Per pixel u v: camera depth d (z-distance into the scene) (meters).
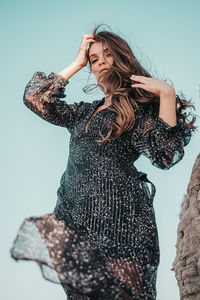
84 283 2.55
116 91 3.30
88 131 3.21
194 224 4.37
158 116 3.19
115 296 2.56
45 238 2.61
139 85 3.19
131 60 3.51
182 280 4.50
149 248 3.00
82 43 3.68
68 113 3.46
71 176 3.21
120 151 3.16
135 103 3.27
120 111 3.17
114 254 2.86
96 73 3.61
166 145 3.07
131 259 2.86
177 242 4.79
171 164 3.13
